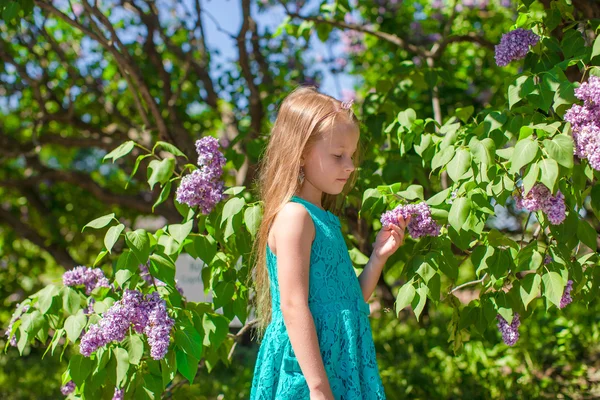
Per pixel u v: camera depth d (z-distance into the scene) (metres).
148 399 2.32
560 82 2.15
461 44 5.71
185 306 2.50
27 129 6.59
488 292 2.26
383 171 3.08
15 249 6.98
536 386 4.04
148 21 5.39
